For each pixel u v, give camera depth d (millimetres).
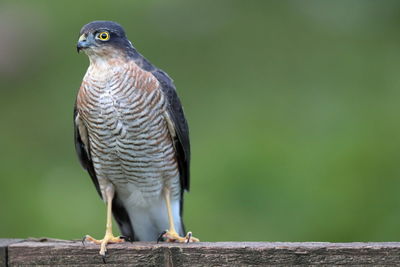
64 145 14141
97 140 9008
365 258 6723
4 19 14812
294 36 15180
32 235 12406
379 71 14578
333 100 13883
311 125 13117
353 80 14492
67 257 7082
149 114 8852
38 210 12625
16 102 14633
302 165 12023
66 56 14727
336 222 11578
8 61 14703
